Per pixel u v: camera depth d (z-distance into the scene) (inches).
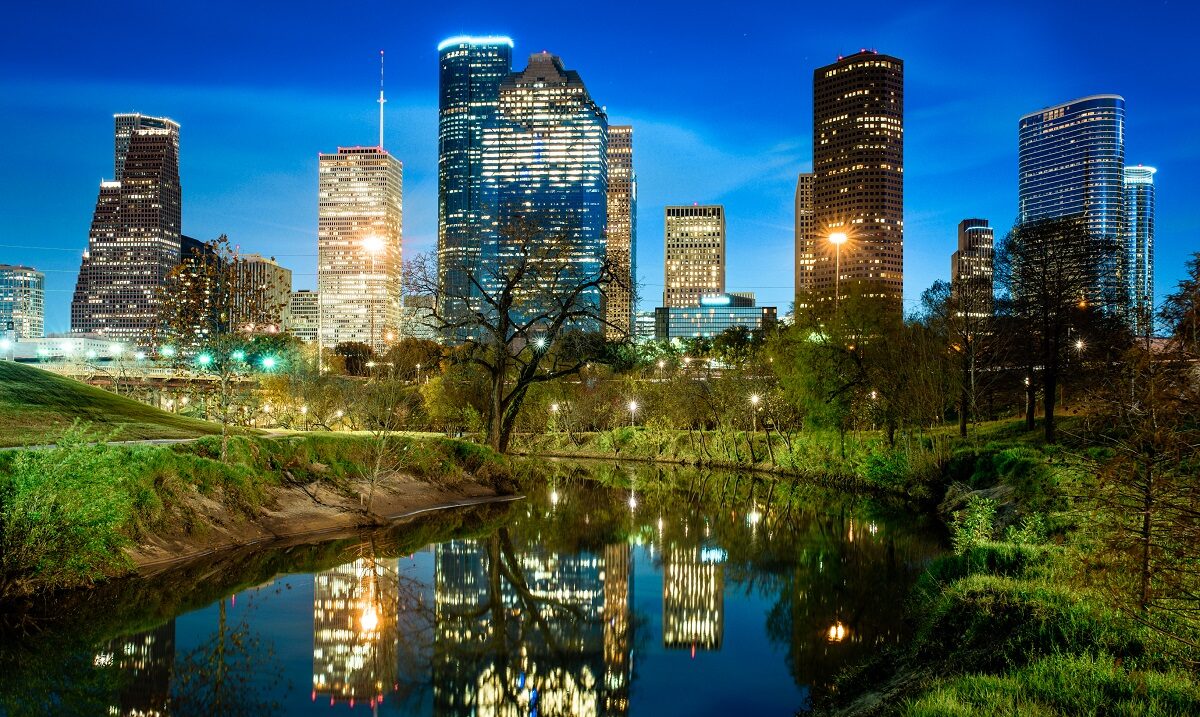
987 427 2458.2
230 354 1216.2
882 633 780.6
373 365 3722.9
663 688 653.3
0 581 771.4
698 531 1446.9
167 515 1040.2
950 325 2073.1
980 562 757.9
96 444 876.0
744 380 2883.9
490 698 632.4
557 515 1640.0
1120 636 463.2
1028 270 2089.1
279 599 896.9
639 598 948.0
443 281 1996.8
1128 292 2145.7
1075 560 625.9
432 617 853.2
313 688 642.8
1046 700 382.6
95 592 860.6
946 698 392.8
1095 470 422.6
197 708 589.3
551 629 820.0
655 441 3321.9
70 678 635.5
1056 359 2033.7
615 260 1947.6
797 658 715.4
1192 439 346.0
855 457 2225.6
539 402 3444.9
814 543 1314.0
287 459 1391.5
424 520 1512.1
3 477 808.9
